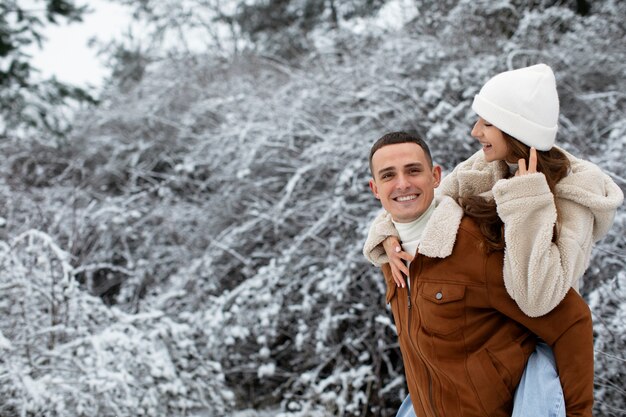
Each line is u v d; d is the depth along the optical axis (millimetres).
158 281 4910
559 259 1490
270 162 4965
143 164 6148
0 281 3590
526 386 1583
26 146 6875
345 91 4586
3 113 7176
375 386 3588
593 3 5773
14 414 3137
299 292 3953
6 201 5062
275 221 4273
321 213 4348
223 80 7070
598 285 3105
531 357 1627
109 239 5059
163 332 3566
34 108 7098
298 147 4969
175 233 5133
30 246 3641
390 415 3594
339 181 3910
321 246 4141
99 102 8008
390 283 1882
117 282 5168
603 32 4887
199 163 5477
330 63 5742
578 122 4289
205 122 6234
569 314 1545
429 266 1660
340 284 3689
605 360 2689
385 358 3637
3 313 3592
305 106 5012
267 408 3949
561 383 1552
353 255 3711
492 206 1633
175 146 6223
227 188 4969
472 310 1624
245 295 3895
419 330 1688
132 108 7105
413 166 1691
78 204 5473
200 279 4441
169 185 5910
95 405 3131
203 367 3650
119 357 3346
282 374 3824
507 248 1515
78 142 7141
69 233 4742
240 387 4062
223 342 3947
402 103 4402
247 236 4605
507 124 1599
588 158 3396
